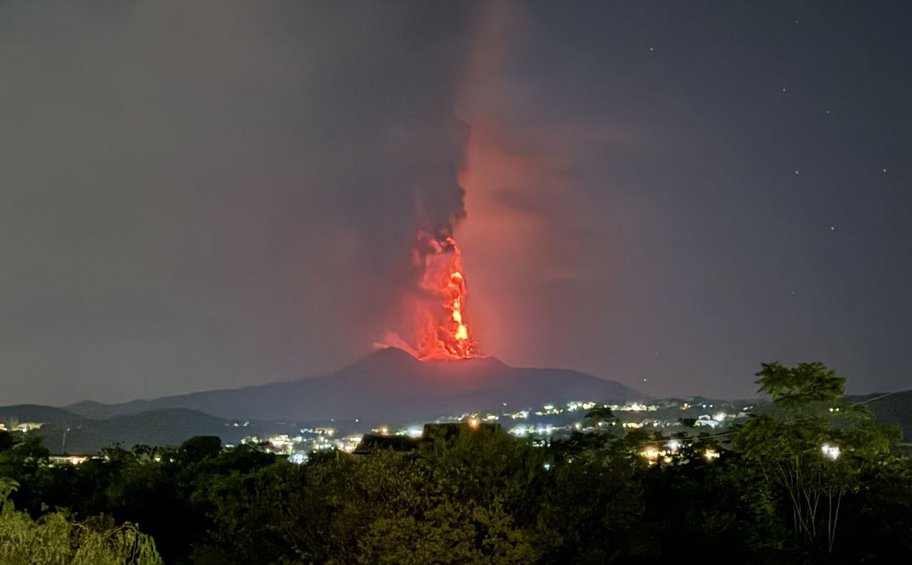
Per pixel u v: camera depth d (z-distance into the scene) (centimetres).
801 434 1753
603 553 1287
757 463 1884
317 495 1330
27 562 1080
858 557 1748
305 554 1302
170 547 2258
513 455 1347
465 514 1262
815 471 1823
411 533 1227
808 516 1881
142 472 2472
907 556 1786
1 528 1097
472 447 1322
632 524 1384
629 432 2109
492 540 1245
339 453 1532
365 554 1245
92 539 1127
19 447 3105
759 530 1838
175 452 3347
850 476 1792
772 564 1719
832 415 1842
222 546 1647
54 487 2631
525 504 1309
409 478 1302
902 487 1847
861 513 1902
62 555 1108
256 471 2502
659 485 1989
